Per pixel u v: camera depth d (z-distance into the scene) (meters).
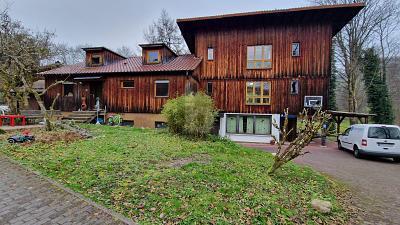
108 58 22.30
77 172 5.91
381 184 7.36
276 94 18.39
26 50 17.61
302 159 11.42
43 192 4.91
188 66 18.45
